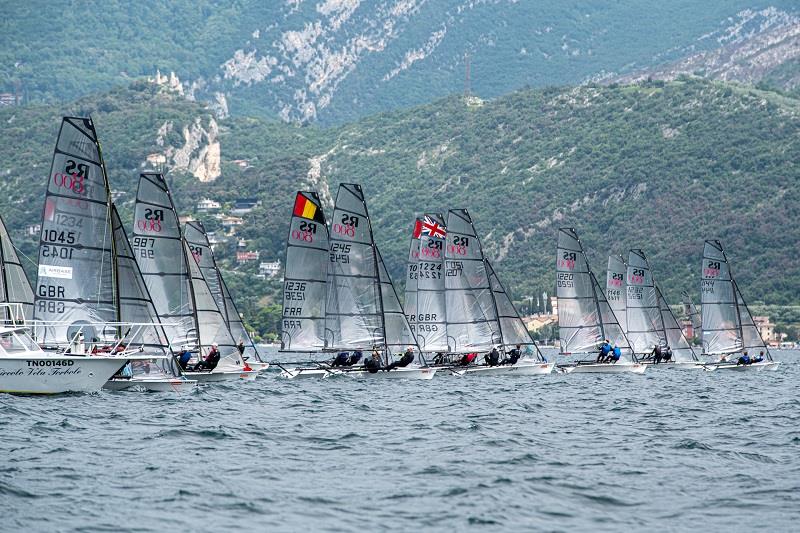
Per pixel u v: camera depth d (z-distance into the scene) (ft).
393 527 387.34
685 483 468.75
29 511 396.98
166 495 426.10
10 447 519.19
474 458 523.29
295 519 395.75
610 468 501.97
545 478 474.08
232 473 473.67
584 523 399.65
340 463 505.66
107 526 380.37
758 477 483.10
